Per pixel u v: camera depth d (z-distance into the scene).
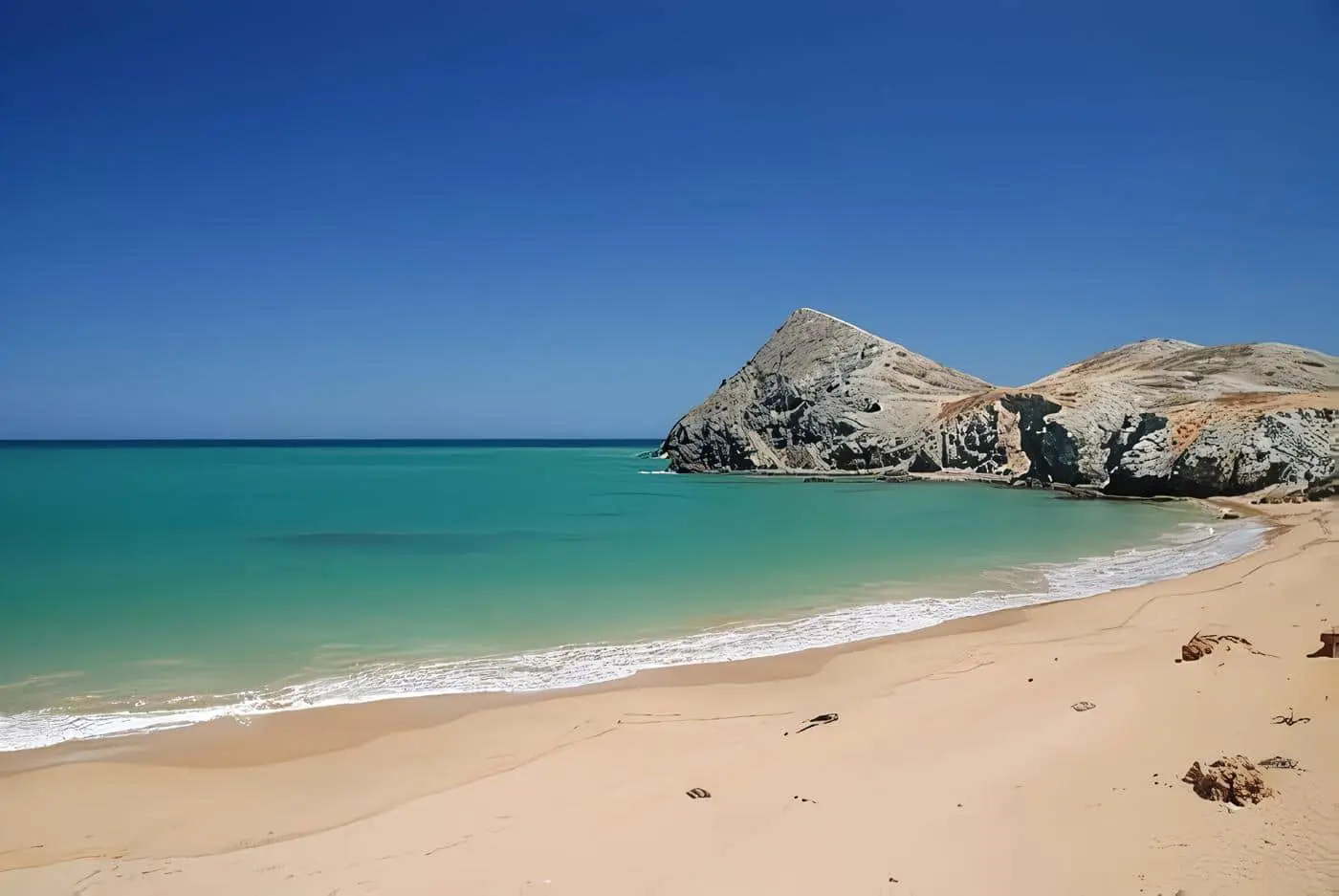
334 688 13.41
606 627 17.59
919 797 7.98
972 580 23.12
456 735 11.31
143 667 14.52
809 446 81.44
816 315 93.06
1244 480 47.78
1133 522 38.31
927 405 79.62
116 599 20.02
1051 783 7.90
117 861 7.72
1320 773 7.26
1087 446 61.47
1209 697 9.95
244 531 34.00
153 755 10.66
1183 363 94.19
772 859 6.98
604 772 9.71
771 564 25.92
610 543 30.58
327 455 165.12
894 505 47.81
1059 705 10.68
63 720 11.90
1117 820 6.94
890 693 12.51
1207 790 7.19
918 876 6.40
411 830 8.20
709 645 16.20
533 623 17.98
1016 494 56.25
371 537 31.89
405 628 17.38
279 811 9.04
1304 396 54.34
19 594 20.59
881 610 19.25
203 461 122.44
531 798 8.97
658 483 69.38
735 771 9.41
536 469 101.12
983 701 11.43
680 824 7.94
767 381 89.12
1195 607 17.62
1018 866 6.38
